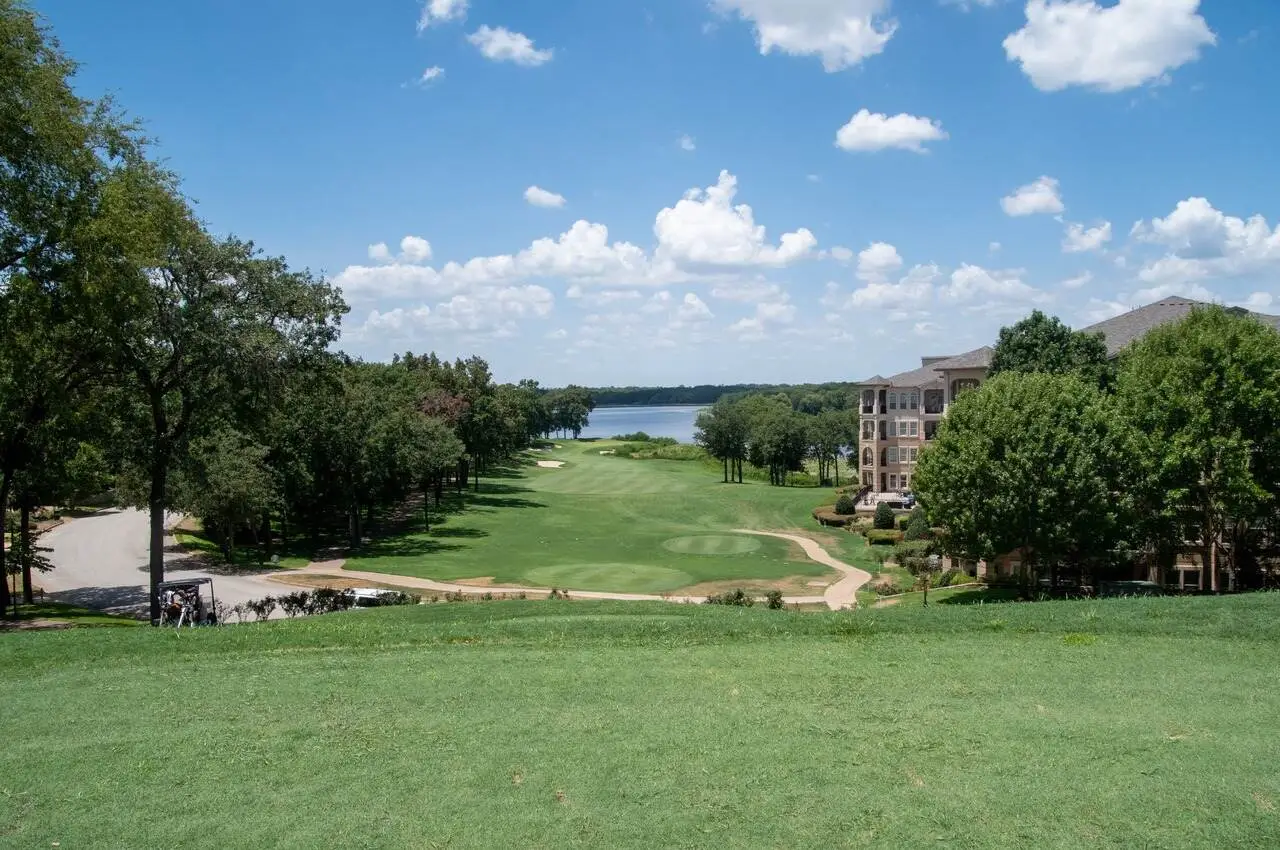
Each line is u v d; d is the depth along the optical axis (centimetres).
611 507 8125
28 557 3516
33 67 2362
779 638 1845
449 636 1898
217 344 3203
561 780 1091
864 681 1488
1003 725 1245
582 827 970
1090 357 4484
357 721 1327
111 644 1873
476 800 1042
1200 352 3145
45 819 1016
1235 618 1856
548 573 4756
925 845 918
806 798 1027
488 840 948
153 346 3288
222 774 1137
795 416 11356
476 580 4572
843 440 11388
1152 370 3328
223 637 1936
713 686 1477
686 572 4819
